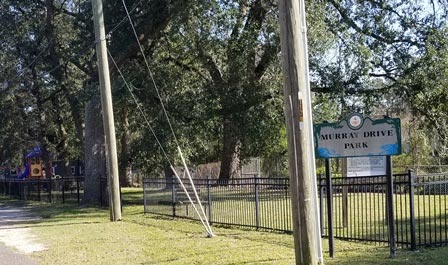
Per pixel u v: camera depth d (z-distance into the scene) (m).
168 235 12.55
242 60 23.44
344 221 11.98
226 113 25.70
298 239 8.02
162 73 24.66
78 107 32.94
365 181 12.29
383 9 22.94
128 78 22.77
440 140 29.36
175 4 21.39
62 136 44.28
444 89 22.12
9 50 31.06
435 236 9.94
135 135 35.53
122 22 20.91
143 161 28.39
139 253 10.29
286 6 8.06
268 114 25.25
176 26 22.47
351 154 8.80
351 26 22.80
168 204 18.69
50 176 41.78
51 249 11.23
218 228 13.42
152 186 19.06
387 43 22.97
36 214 20.00
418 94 23.16
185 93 25.66
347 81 22.72
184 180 16.62
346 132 8.84
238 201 15.78
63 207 22.30
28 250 11.29
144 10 22.19
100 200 22.45
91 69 24.22
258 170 36.12
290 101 8.03
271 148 30.48
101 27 17.03
